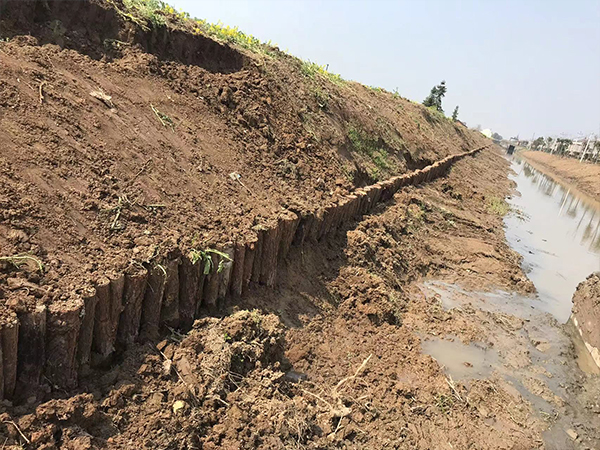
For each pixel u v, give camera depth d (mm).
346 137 11180
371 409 4930
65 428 3070
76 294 3422
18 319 3049
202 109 7098
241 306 5336
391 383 5441
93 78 5676
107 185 4566
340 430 4457
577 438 5309
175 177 5422
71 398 3197
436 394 5512
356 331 6340
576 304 8586
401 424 4859
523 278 10086
